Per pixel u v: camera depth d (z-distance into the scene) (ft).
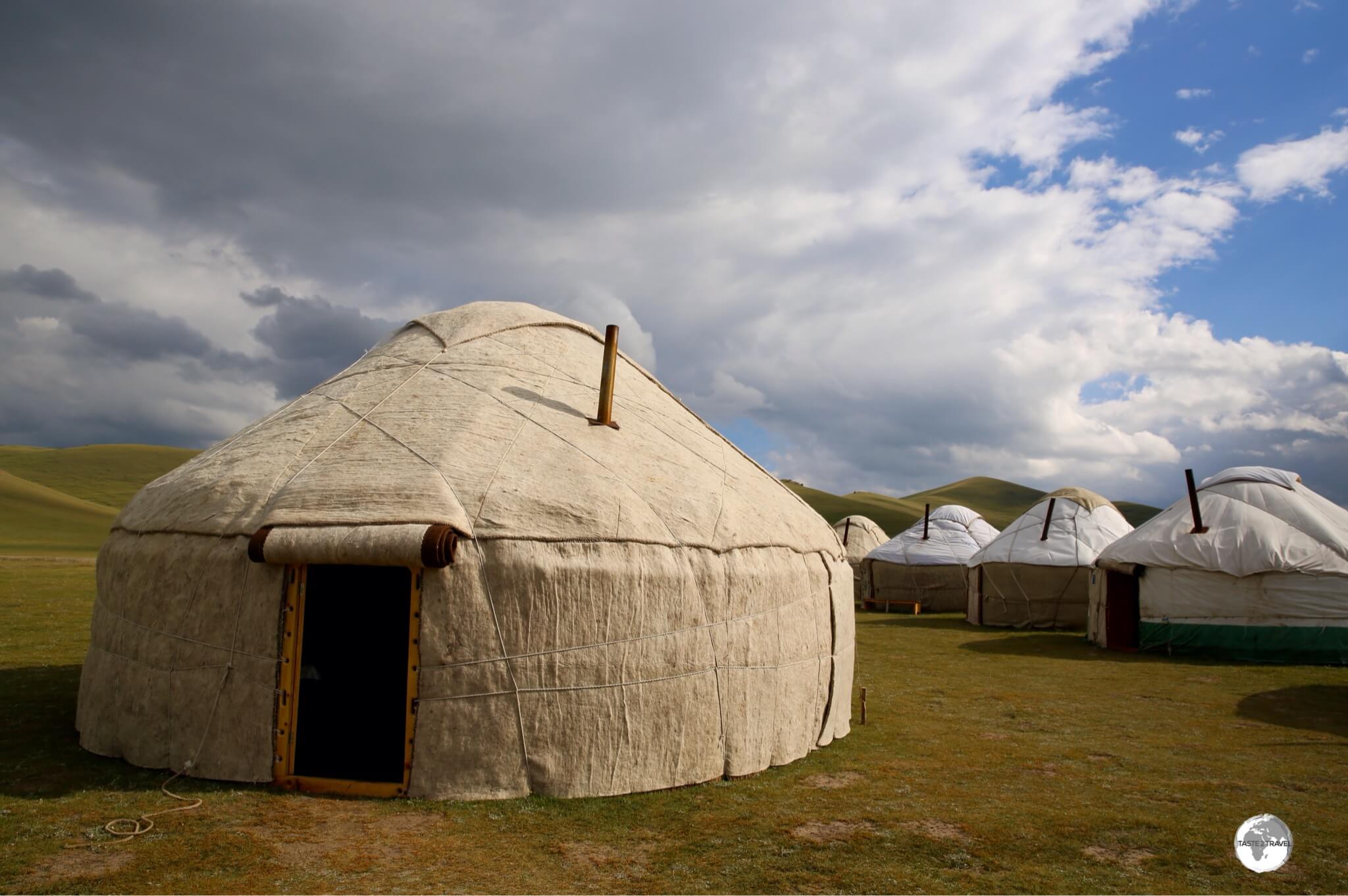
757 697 23.15
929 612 87.45
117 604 22.62
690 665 21.45
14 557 119.24
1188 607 52.37
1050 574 69.87
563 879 15.43
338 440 22.82
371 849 16.38
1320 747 28.17
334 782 19.47
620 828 18.12
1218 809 20.95
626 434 25.23
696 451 26.99
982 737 28.99
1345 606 48.34
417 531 19.02
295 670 19.94
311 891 14.51
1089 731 30.30
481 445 22.22
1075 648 56.18
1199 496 57.31
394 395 24.62
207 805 18.42
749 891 15.28
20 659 36.65
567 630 19.95
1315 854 17.93
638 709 20.56
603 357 28.19
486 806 18.81
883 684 39.91
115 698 21.89
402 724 22.41
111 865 15.26
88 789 19.29
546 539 20.12
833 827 18.81
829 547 28.76
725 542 22.94
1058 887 15.85
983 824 19.34
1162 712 34.17
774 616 24.03
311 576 21.90
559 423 24.06
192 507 21.85
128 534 23.13
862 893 15.35
